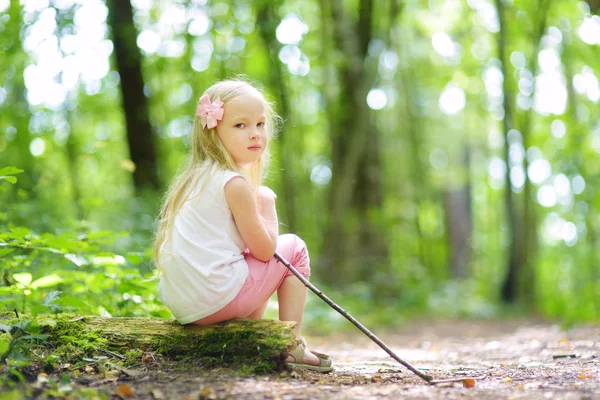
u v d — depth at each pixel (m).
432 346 7.09
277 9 12.07
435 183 21.55
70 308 4.20
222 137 3.64
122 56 10.78
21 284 4.25
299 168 15.85
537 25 13.72
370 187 14.58
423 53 17.77
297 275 3.59
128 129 11.04
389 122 18.77
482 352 5.84
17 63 10.17
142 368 3.50
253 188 3.75
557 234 18.98
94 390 2.98
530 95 14.39
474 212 26.25
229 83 3.74
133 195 10.54
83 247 4.60
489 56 16.48
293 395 3.00
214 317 3.58
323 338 8.41
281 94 12.62
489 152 22.11
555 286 17.20
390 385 3.38
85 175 14.55
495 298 16.81
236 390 3.06
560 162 14.63
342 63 13.28
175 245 3.56
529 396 3.03
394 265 15.39
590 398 2.92
